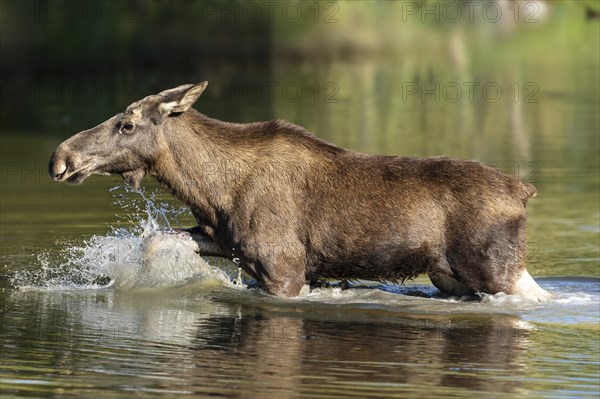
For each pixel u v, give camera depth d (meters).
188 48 129.62
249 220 40.09
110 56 123.44
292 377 31.11
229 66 131.88
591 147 78.62
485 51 151.62
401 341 34.84
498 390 30.20
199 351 33.62
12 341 34.66
